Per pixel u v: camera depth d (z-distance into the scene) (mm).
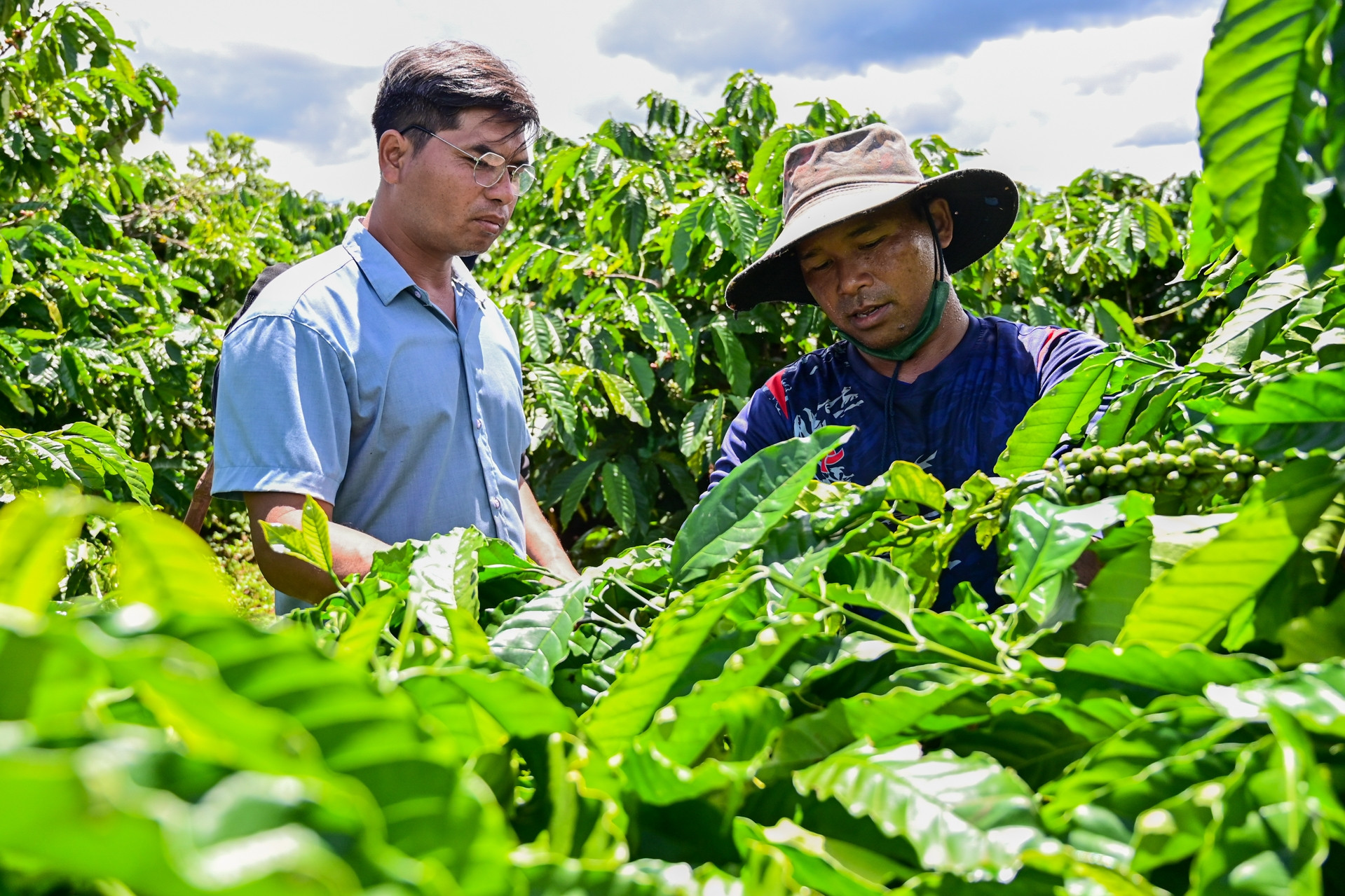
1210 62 375
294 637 252
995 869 328
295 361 1474
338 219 10062
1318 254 394
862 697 423
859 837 380
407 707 265
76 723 213
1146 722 379
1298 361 654
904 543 669
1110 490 665
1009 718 426
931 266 1465
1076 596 537
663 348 3074
